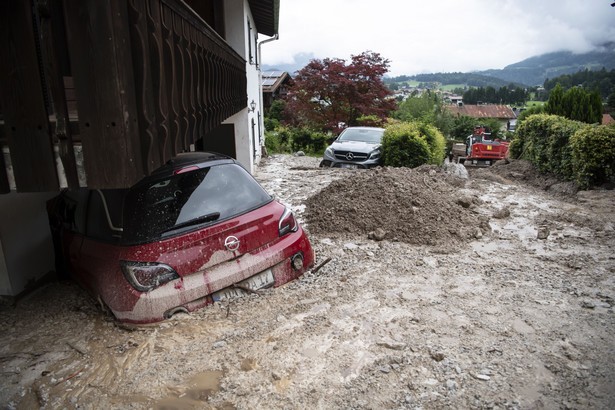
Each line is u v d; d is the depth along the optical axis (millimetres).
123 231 3758
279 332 3479
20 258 4746
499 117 74000
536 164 11531
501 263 5016
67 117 2617
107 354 3371
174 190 4000
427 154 13297
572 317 3586
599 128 8859
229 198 4203
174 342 3398
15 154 2707
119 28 2506
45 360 3373
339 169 13891
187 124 4094
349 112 24562
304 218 7398
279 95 35062
